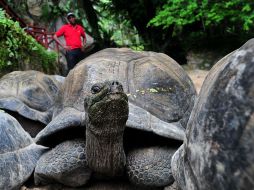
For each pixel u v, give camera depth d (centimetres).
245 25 856
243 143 92
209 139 107
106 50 356
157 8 1207
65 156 276
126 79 297
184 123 295
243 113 95
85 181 285
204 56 976
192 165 118
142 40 1411
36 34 1147
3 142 287
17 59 698
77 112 283
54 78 570
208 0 925
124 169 279
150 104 287
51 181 296
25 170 294
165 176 269
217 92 110
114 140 254
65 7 1339
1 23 664
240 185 90
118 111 238
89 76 301
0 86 498
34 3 1298
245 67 101
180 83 318
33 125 471
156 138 278
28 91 489
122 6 1374
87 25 1398
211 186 102
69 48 902
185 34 1179
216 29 1036
